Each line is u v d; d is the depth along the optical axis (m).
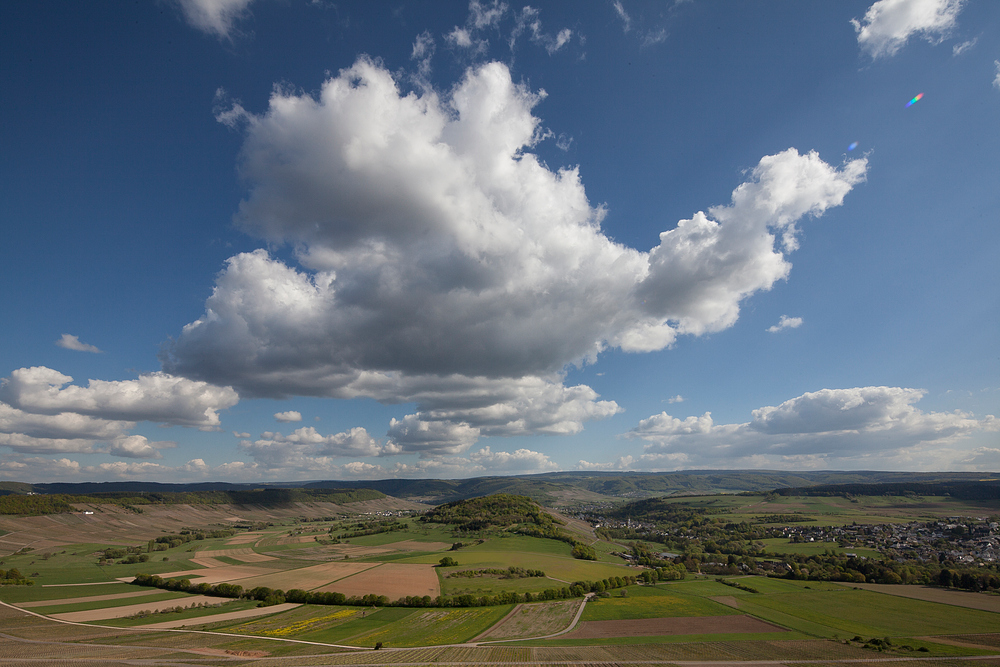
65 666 76.88
